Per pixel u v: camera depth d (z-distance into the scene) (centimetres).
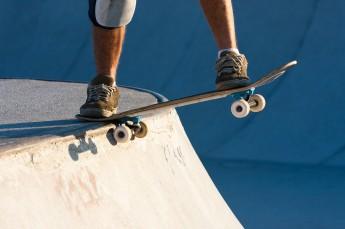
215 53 2284
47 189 618
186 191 853
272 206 1531
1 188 567
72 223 628
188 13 2433
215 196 945
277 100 2047
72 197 646
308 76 2095
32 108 884
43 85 1122
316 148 1888
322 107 2002
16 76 2519
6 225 550
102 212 675
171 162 857
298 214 1477
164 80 2272
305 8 2284
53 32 2623
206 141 1988
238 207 1531
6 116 821
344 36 2181
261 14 2316
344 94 2027
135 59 2366
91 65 2470
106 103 729
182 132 955
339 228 1394
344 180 1694
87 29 2592
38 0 2747
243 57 673
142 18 2480
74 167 665
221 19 673
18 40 2653
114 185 712
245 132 1978
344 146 1880
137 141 793
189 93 2202
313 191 1622
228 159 1900
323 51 2156
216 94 675
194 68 2266
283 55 2197
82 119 738
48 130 700
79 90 1060
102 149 716
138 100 942
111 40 722
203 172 959
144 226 722
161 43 2380
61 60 2527
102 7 680
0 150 585
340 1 2270
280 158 1873
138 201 738
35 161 618
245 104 651
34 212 588
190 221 819
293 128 1961
